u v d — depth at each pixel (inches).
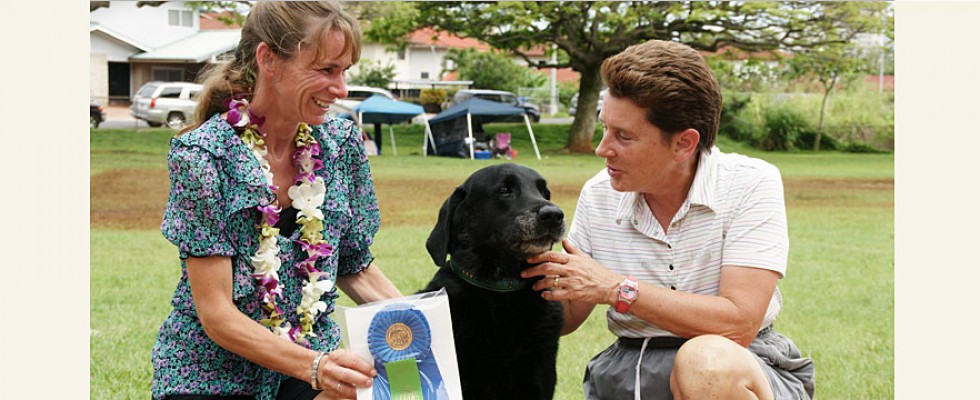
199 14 1525.6
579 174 771.4
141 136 960.3
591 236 149.9
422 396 123.8
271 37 122.8
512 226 138.6
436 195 587.2
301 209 128.9
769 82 1384.1
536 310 144.6
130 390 192.1
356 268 147.7
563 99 1768.0
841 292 313.9
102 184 588.7
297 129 133.0
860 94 1286.9
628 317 142.3
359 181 144.3
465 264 146.4
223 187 123.8
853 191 661.3
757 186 138.1
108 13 1433.3
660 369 137.8
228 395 128.0
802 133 1233.4
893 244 419.5
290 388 131.6
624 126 132.3
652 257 142.9
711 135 136.3
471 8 1173.1
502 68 1702.8
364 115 1040.2
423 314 126.6
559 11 1121.4
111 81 1441.9
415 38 2142.0
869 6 1143.0
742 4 1117.1
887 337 252.4
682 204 141.3
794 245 415.2
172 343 127.6
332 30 121.0
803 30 1155.9
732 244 136.6
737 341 132.2
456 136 1037.2
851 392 200.8
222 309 121.2
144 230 426.0
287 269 130.2
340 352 120.2
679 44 135.3
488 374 145.1
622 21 1090.1
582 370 207.6
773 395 128.0
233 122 125.8
